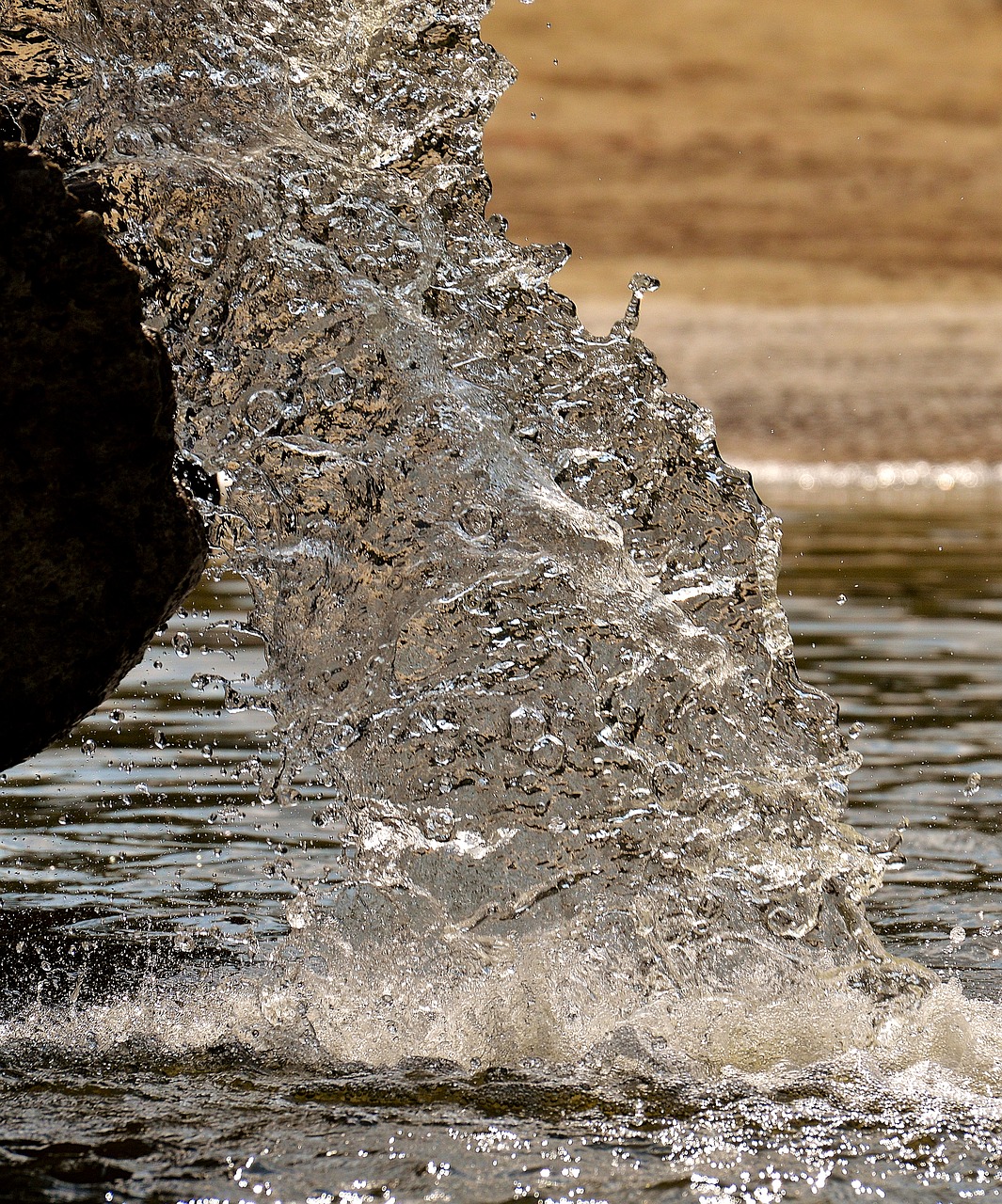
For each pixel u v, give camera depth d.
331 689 13.92
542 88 103.06
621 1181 9.60
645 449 15.20
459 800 13.51
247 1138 10.17
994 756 18.98
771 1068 11.36
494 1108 10.64
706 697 13.98
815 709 14.51
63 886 15.02
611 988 12.43
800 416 57.62
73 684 12.28
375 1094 10.89
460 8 15.62
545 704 13.77
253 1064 11.41
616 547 14.38
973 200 91.00
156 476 12.24
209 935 13.87
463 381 14.68
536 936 12.91
